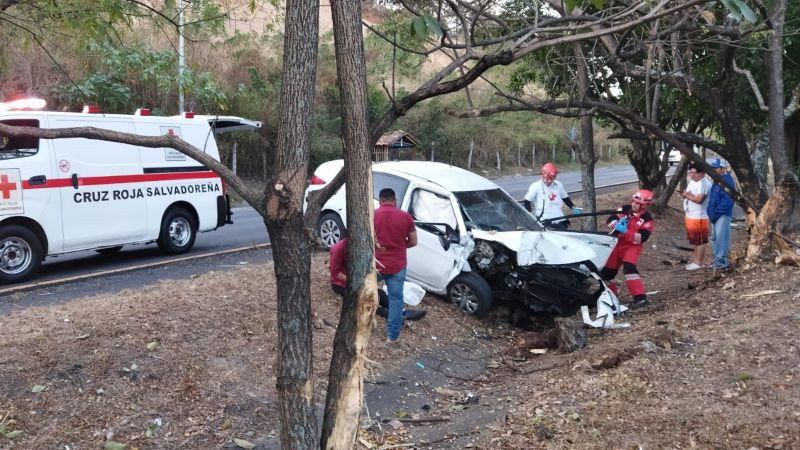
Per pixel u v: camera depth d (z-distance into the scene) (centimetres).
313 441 332
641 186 1781
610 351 639
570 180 3512
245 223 1670
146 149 1110
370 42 1347
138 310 647
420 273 891
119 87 2106
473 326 825
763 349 592
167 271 1030
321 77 3005
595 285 888
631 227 887
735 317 700
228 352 598
